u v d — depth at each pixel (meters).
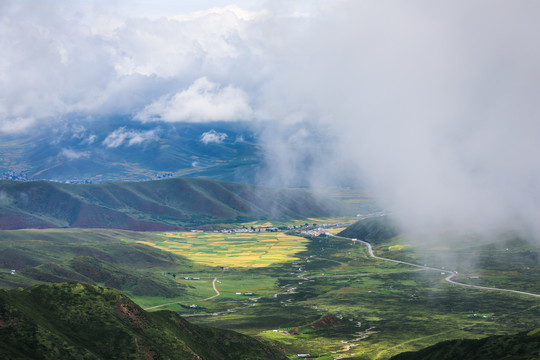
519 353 192.62
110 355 186.50
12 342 169.88
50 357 169.25
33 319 184.12
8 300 188.25
